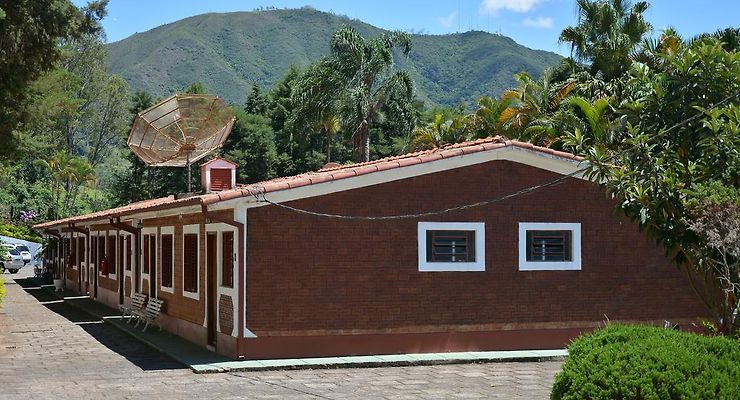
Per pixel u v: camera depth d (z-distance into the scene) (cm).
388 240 1723
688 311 1891
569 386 906
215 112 2384
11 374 1530
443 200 1758
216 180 2177
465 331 1759
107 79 8675
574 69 3434
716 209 1124
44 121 3384
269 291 1653
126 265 2680
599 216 1853
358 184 1706
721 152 1216
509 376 1507
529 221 1809
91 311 2755
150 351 1847
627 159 1228
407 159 1767
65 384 1419
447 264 1756
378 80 4194
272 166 5956
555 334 1811
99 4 2777
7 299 3362
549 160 1808
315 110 4188
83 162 7538
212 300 1850
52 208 7188
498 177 1794
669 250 1217
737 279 1216
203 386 1398
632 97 1405
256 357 1641
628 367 859
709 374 834
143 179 6247
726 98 1250
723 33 3038
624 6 3456
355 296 1698
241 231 1641
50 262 4378
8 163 3925
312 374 1524
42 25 2619
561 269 1825
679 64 1307
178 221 2091
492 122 3491
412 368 1597
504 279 1789
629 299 1861
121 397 1299
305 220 1677
